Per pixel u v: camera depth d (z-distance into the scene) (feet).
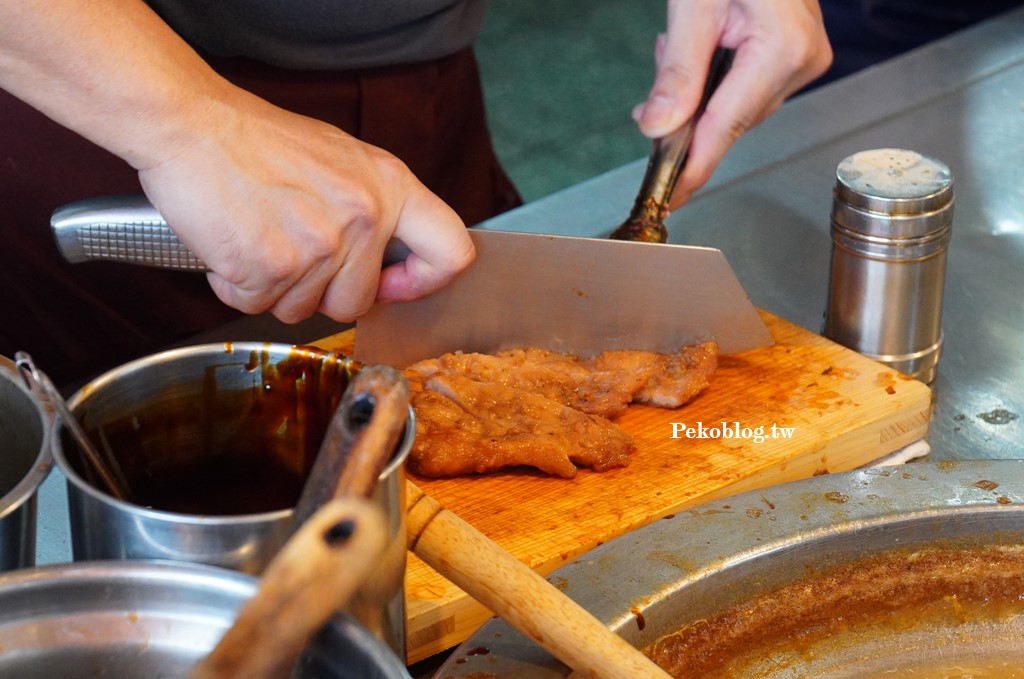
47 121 5.23
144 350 5.70
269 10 5.03
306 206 3.63
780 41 5.02
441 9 5.63
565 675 2.66
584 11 16.20
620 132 13.46
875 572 3.18
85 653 2.09
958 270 5.16
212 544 2.17
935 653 3.16
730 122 5.10
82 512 2.26
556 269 4.36
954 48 6.93
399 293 4.12
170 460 2.75
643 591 2.93
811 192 5.67
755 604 3.09
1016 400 4.41
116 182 5.44
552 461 3.93
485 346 4.54
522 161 12.98
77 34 3.22
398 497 2.32
